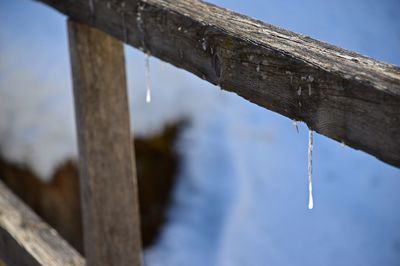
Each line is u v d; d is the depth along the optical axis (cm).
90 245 194
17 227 215
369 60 104
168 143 457
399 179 532
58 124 461
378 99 91
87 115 184
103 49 182
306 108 106
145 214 445
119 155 191
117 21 158
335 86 98
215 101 503
